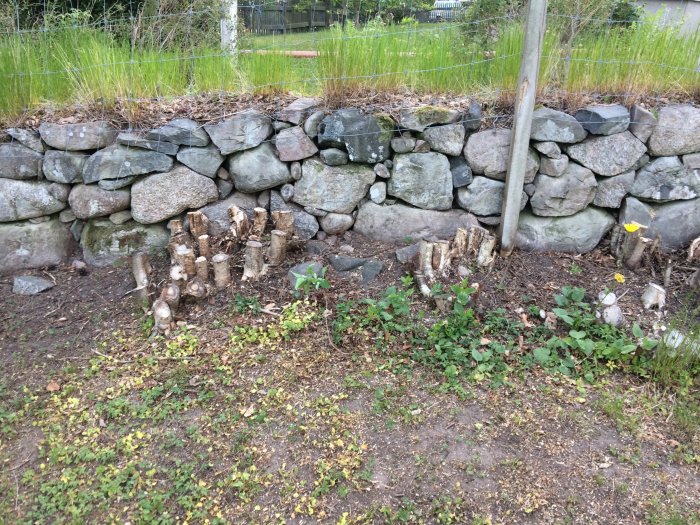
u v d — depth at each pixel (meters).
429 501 2.36
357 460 2.52
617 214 4.05
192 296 3.39
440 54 4.03
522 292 3.58
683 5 6.72
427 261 3.58
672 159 3.89
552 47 3.90
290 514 2.31
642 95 3.91
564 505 2.35
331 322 3.33
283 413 2.76
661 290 3.44
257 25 5.25
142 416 2.73
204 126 3.76
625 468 2.52
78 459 2.51
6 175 3.71
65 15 4.76
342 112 3.76
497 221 3.97
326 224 4.04
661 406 2.85
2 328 3.36
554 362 3.08
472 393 2.89
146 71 3.95
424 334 3.24
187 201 3.90
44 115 3.81
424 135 3.80
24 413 2.77
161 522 2.26
